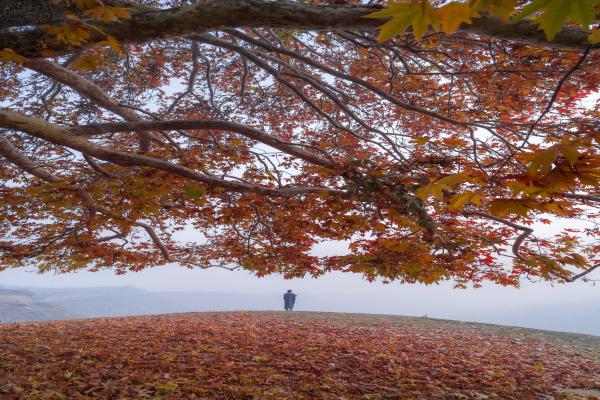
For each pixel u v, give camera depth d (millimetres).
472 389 6746
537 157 1101
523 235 5453
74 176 5535
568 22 3029
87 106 9258
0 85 9125
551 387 7098
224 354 8453
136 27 2891
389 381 6973
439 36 4348
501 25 2516
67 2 2795
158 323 12945
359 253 6516
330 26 2895
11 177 7176
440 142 2650
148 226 8172
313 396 6078
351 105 8805
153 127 4801
